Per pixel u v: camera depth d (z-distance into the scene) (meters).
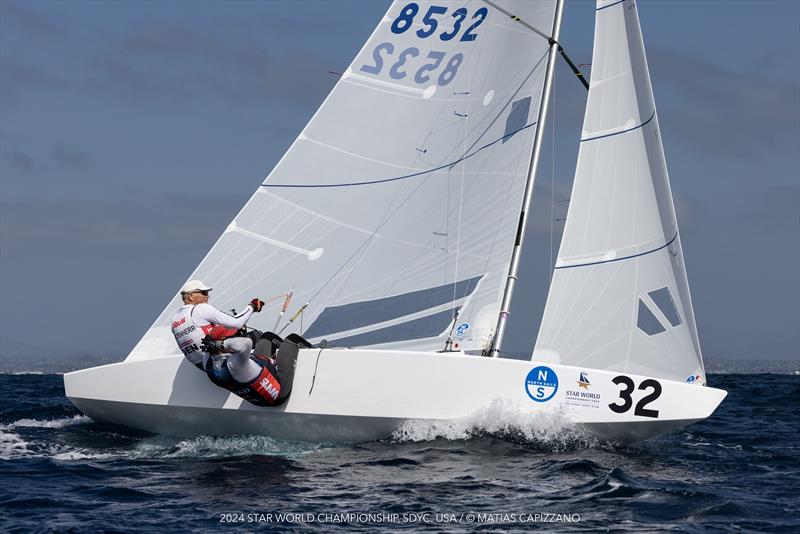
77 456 31.70
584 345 34.78
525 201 36.00
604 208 35.44
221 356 30.89
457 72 37.44
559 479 27.95
